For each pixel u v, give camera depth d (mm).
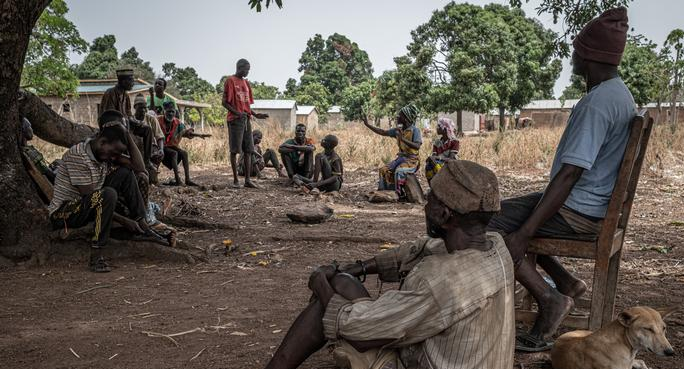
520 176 13828
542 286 3408
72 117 39562
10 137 5758
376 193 10344
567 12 8516
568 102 63656
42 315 4262
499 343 2213
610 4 8242
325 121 91562
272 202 9852
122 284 5062
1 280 5137
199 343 3744
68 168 5527
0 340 3764
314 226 7824
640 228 7922
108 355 3545
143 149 8508
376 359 2301
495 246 2297
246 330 3977
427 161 10102
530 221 3166
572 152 3166
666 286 5137
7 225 5605
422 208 9672
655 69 31641
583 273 5648
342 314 2305
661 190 11422
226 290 4918
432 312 2139
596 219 3381
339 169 11219
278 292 4867
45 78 25859
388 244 6777
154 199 8891
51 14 25219
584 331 3328
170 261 5812
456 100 43000
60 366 3381
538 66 44812
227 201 9805
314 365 3402
